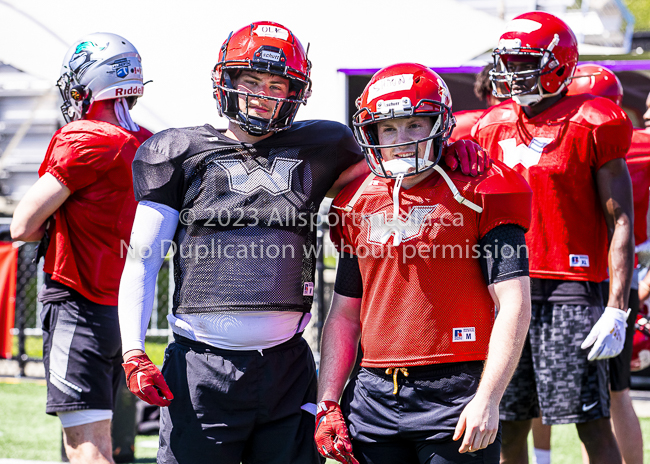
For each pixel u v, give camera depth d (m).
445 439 6.72
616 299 9.43
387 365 6.94
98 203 9.49
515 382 9.83
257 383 7.28
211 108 16.92
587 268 9.66
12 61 17.62
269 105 7.28
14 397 19.70
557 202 9.61
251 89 7.32
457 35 16.92
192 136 7.45
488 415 6.33
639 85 19.41
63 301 9.59
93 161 9.34
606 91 12.86
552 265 9.65
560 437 15.92
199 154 7.34
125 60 10.02
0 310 20.81
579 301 9.58
